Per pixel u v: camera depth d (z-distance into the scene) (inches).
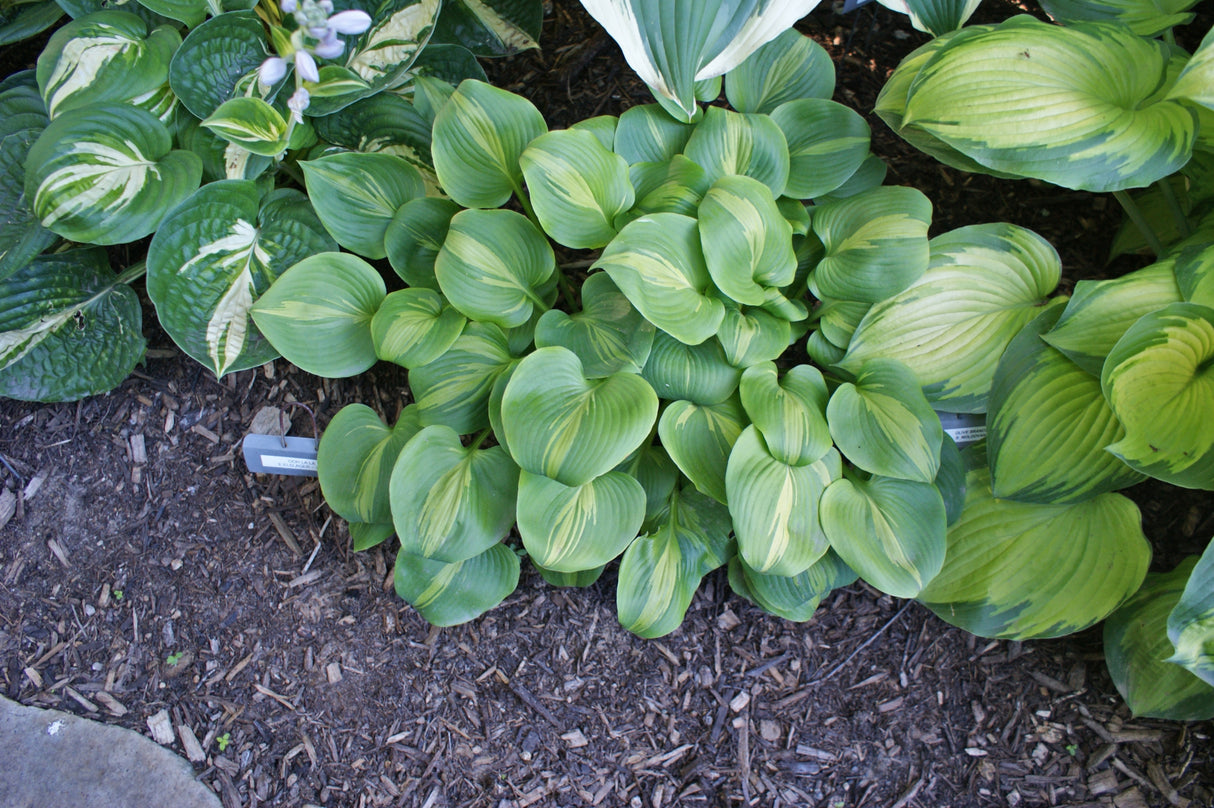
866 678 69.2
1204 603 52.1
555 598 71.9
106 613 72.1
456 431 62.5
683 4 54.2
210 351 66.1
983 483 64.9
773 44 66.2
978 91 56.4
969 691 68.7
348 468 63.2
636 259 54.8
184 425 75.5
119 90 63.3
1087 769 65.9
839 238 63.1
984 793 65.6
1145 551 60.7
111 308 71.7
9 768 67.7
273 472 70.3
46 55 63.1
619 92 79.9
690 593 63.2
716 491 58.9
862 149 63.3
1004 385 59.7
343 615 71.7
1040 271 61.9
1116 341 56.4
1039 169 55.2
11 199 65.7
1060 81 55.7
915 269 59.7
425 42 68.6
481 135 61.0
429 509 58.7
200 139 66.3
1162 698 62.1
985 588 63.6
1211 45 49.4
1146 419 52.7
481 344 62.2
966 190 75.2
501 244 60.3
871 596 71.4
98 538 73.5
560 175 57.3
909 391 59.2
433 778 67.1
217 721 69.3
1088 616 61.4
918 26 64.5
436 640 70.9
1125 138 54.2
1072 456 57.7
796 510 58.3
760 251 57.5
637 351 58.5
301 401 75.4
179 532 73.5
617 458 52.7
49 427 75.8
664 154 64.8
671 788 66.3
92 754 68.2
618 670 69.9
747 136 61.8
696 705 68.8
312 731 68.9
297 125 67.3
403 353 59.9
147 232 61.8
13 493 74.5
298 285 61.9
